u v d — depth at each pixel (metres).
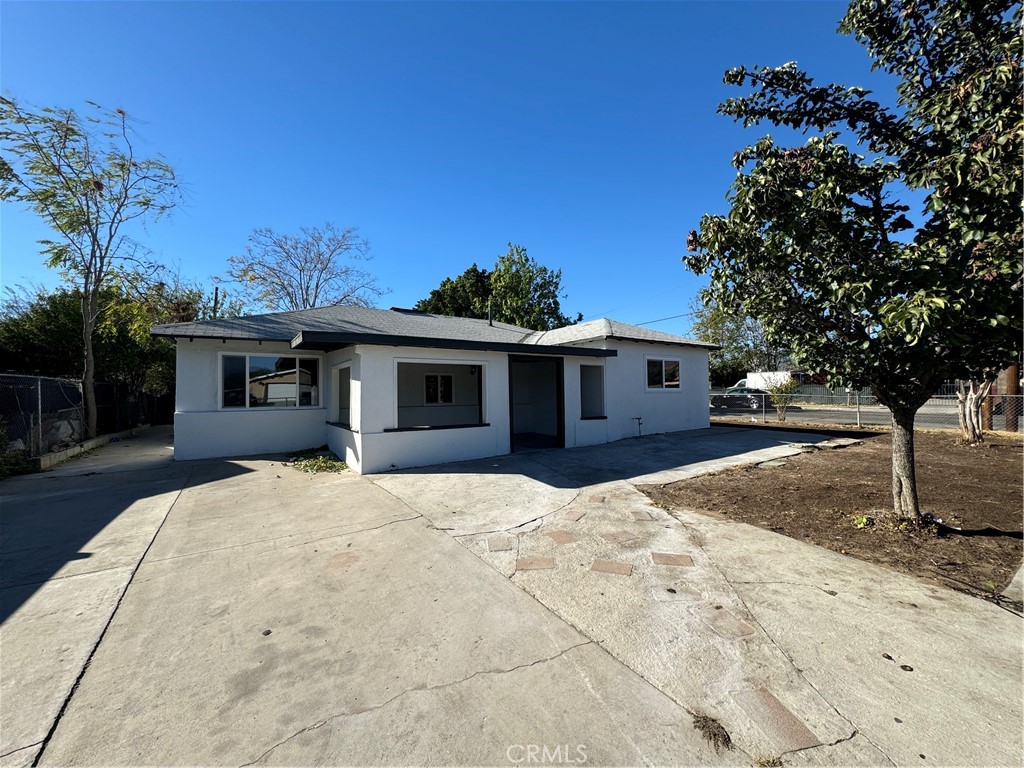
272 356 10.81
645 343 12.90
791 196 3.81
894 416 4.53
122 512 5.74
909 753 1.83
